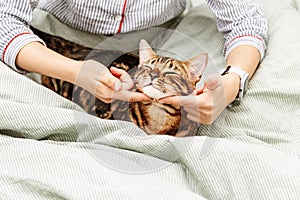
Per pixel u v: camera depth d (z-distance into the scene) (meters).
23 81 0.94
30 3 1.09
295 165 0.79
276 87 1.01
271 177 0.75
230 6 1.12
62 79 0.97
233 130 0.95
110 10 1.13
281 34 1.16
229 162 0.79
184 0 1.28
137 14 1.14
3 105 0.86
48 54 0.98
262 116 0.97
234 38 1.10
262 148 0.83
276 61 1.09
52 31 1.21
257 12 1.16
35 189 0.75
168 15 1.23
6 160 0.79
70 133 0.90
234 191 0.76
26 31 1.02
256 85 1.04
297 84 1.02
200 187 0.80
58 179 0.74
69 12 1.20
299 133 0.94
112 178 0.74
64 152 0.78
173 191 0.73
